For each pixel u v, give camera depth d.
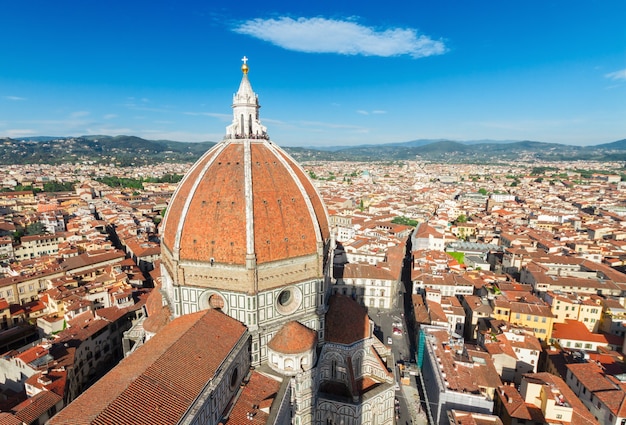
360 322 101.19
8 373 109.12
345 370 97.06
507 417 91.50
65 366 103.62
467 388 93.75
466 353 110.81
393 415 99.75
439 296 156.50
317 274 92.81
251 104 98.19
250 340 84.69
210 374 66.44
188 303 89.00
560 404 88.56
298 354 84.12
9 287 161.38
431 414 101.31
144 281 182.75
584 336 133.62
